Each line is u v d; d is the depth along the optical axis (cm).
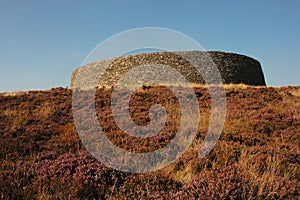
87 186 656
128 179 705
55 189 647
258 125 1239
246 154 884
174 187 671
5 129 1276
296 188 648
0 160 902
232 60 4538
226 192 598
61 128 1298
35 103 1881
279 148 925
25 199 610
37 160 863
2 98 2025
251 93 2050
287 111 1530
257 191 620
